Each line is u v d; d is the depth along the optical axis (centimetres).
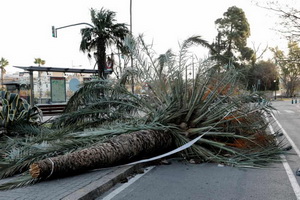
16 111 883
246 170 598
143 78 867
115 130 660
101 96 905
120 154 568
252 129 772
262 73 3341
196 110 745
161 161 659
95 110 855
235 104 763
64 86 1878
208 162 662
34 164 462
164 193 462
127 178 543
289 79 6506
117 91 893
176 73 789
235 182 517
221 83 795
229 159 644
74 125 816
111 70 1541
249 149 701
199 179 536
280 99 5566
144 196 450
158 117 701
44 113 1766
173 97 768
